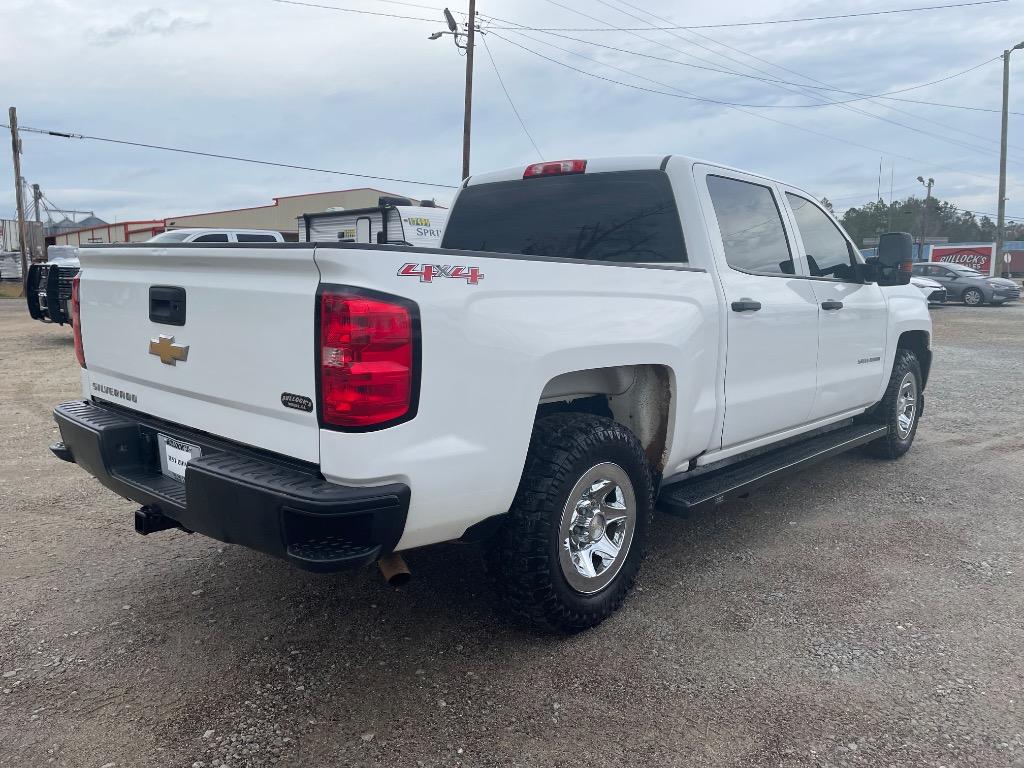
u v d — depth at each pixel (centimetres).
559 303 302
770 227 445
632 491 340
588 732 262
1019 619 344
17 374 1016
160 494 300
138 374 327
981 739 258
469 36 2339
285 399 261
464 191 486
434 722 267
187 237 1470
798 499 519
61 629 331
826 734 261
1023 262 6309
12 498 504
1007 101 3444
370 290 244
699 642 322
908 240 525
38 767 243
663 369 360
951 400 900
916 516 484
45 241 5184
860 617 345
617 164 418
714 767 244
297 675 296
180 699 280
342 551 248
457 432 267
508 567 303
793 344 444
